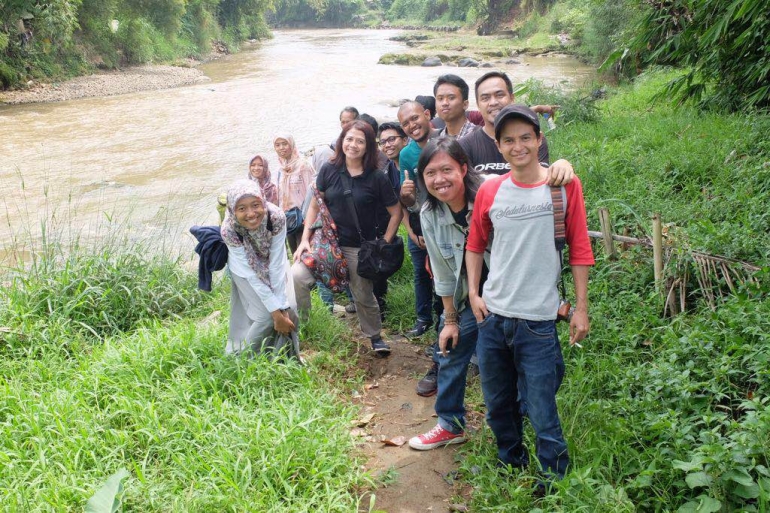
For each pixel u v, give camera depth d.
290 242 6.21
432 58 28.89
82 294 5.13
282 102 19.70
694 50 8.48
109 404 3.64
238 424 3.43
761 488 2.44
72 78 23.61
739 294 3.82
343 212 4.52
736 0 6.45
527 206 2.74
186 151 13.74
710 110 8.47
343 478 3.20
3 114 18.14
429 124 4.53
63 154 13.48
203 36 33.91
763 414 2.70
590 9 21.19
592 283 4.65
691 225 4.79
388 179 4.56
